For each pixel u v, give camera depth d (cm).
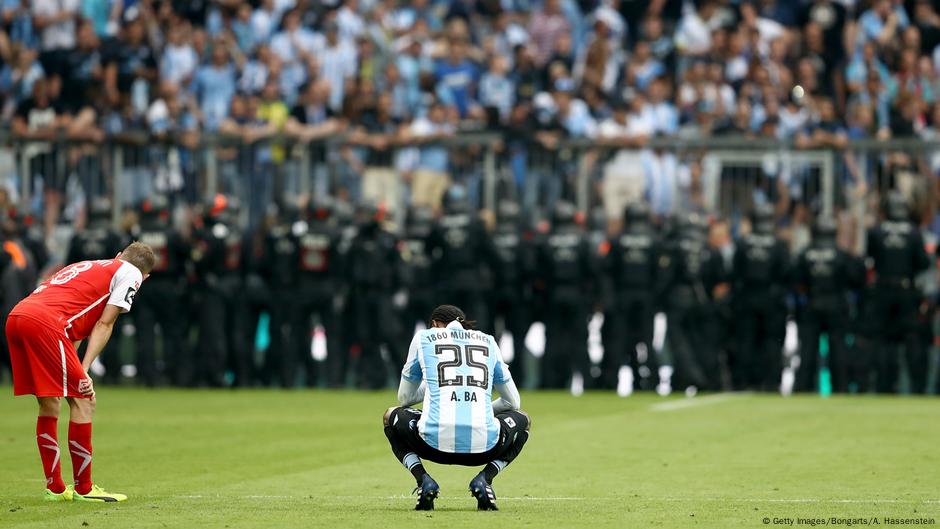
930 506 3675
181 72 9638
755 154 8269
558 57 9875
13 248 7662
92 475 4359
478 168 8369
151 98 9556
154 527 3228
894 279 7769
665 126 9206
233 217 7956
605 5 10425
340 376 8006
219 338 7975
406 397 3547
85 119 8875
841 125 9506
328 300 7925
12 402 7006
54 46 9812
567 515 3466
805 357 7894
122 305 3669
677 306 7881
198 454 4941
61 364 3572
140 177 8438
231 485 4122
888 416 6456
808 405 7081
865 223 8206
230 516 3425
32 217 7981
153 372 8000
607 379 7931
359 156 8400
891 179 8219
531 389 8219
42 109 9338
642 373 8012
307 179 8388
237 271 7975
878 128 9512
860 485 4144
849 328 7912
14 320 3578
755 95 9419
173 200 8431
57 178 8438
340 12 9894
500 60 9694
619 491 4012
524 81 9750
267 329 8281
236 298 7981
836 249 7775
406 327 8012
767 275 7788
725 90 9512
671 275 7869
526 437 3556
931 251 8144
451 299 7894
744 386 7962
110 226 7881
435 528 3212
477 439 3434
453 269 7856
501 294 7931
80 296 3647
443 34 10006
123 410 6625
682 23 10038
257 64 9550
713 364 7919
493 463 3541
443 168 8419
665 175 8300
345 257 7900
